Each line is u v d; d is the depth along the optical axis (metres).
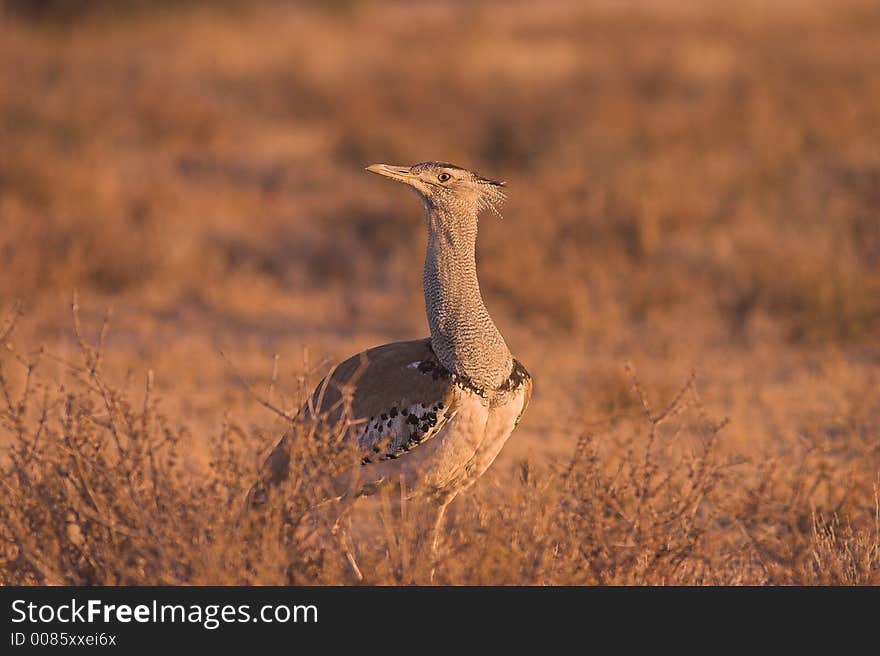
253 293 28.44
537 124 41.47
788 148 34.72
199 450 15.03
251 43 59.97
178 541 9.55
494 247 29.17
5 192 32.16
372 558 10.16
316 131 44.31
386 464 11.00
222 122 43.47
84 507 9.97
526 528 10.40
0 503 10.34
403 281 29.97
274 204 35.56
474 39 62.72
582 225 29.98
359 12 80.50
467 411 10.91
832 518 13.48
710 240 28.92
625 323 25.64
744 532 12.16
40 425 10.61
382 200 35.59
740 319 25.67
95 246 29.19
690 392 16.73
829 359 22.42
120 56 55.53
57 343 23.77
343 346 24.52
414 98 46.97
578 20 74.44
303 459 9.88
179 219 32.97
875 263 27.34
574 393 20.50
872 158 32.97
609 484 10.66
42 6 66.31
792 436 17.23
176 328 25.97
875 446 15.43
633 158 36.03
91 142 39.78
